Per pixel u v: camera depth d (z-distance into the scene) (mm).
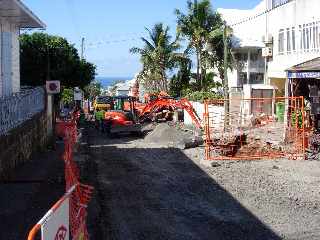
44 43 43156
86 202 10750
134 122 37000
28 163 18844
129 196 16000
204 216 13648
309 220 13180
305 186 17250
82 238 7883
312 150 23734
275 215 13680
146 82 63625
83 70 47438
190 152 25766
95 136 36500
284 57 37656
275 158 23031
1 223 10781
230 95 36750
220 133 28703
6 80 22078
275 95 36656
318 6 32719
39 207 12086
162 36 56438
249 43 47875
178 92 55312
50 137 27547
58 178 15359
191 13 50906
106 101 46438
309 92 28234
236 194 16172
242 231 12281
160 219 13375
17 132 17750
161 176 19453
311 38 33562
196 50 51594
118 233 12055
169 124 39844
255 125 29953
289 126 25453
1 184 14641
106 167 21438
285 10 37500
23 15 20938
